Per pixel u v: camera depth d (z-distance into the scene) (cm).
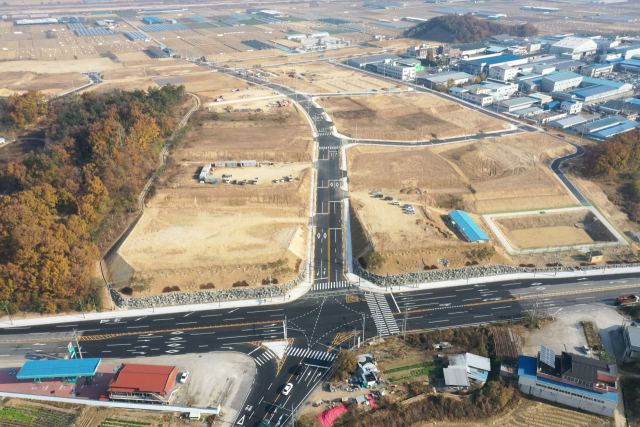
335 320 15575
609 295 16588
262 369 13700
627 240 19775
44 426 12112
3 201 18625
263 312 15988
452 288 17050
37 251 16162
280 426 11900
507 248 19200
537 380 12738
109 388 12556
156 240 18650
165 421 12206
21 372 13088
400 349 14412
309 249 19100
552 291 16812
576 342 14562
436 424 12306
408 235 19012
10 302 15962
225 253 17888
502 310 15888
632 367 13762
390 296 16700
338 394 12850
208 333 15112
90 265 17050
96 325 15538
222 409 12431
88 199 19288
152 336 15025
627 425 12175
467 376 13250
